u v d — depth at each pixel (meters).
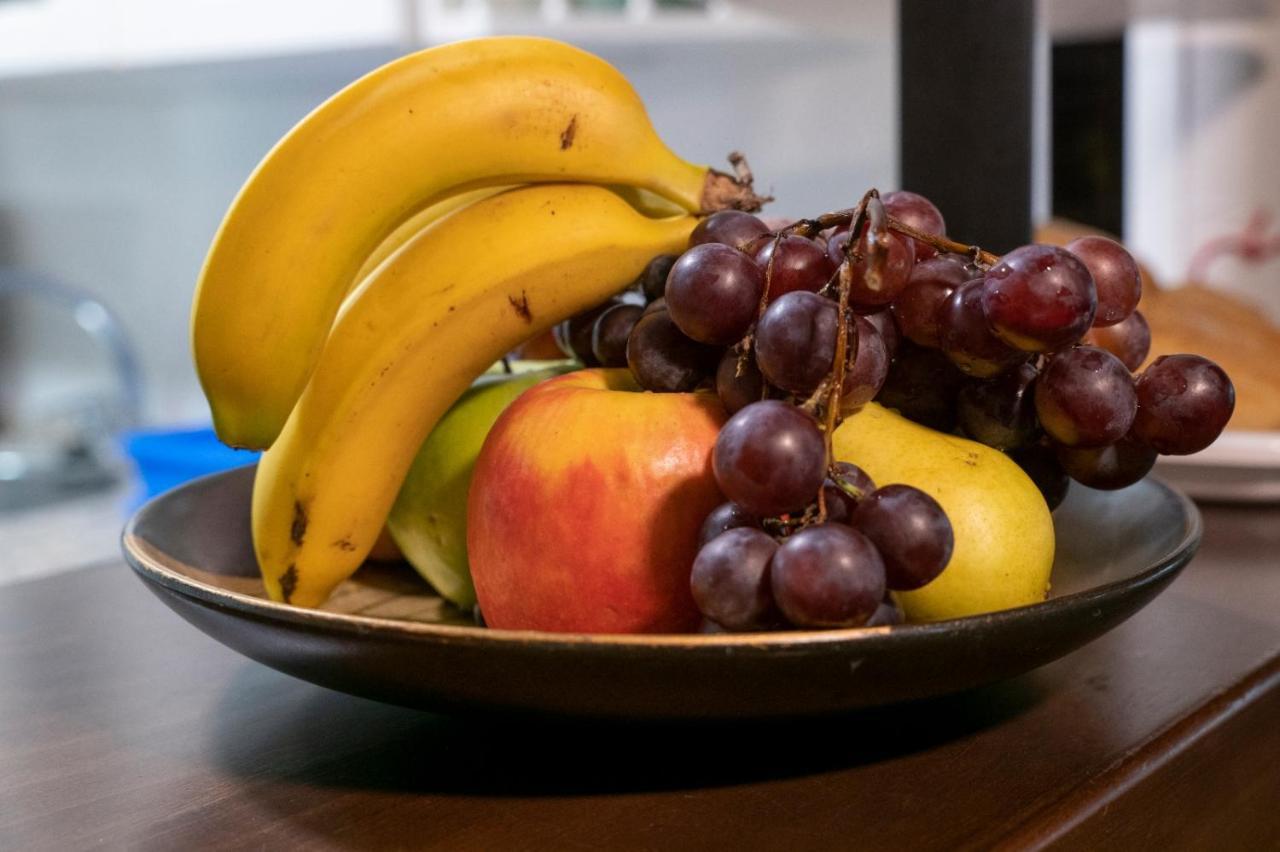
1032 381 0.53
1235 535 0.80
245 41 1.83
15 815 0.43
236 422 0.55
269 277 0.52
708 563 0.43
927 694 0.43
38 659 0.61
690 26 1.72
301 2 1.77
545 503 0.52
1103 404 0.50
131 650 0.62
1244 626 0.62
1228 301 1.14
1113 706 0.51
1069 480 0.65
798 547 0.41
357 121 0.53
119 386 2.54
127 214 2.56
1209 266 1.77
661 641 0.39
